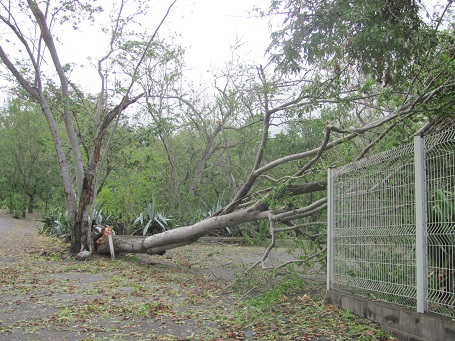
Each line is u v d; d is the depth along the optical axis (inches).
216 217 406.0
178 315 240.8
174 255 571.5
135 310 249.8
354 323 218.1
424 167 190.2
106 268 447.2
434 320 173.3
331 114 366.9
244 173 1004.6
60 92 574.2
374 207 227.1
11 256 529.0
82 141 612.4
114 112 553.0
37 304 265.6
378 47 247.8
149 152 808.9
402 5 255.3
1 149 1707.7
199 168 884.0
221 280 379.6
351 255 250.4
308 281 363.6
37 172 1740.9
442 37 279.4
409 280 198.2
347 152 317.1
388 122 333.4
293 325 219.9
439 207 179.6
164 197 917.8
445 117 275.9
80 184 540.7
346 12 249.3
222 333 204.8
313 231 389.1
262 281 327.6
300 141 634.8
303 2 265.1
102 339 193.6
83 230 532.1
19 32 501.4
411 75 278.4
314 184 340.5
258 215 371.9
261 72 414.6
